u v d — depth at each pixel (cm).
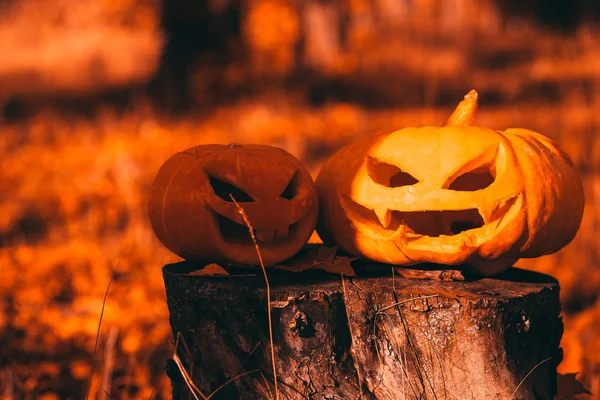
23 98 714
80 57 949
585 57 771
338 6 791
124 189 317
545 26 1023
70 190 332
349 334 136
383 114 561
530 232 138
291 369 136
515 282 142
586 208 283
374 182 139
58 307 206
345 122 517
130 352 178
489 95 625
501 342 134
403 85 665
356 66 729
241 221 138
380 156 140
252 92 634
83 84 783
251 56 686
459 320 134
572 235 143
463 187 147
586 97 539
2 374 170
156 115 593
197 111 598
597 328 197
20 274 219
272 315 136
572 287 217
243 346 137
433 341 134
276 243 142
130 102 623
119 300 201
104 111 602
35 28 1202
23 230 289
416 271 142
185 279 140
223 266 143
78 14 1203
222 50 656
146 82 692
